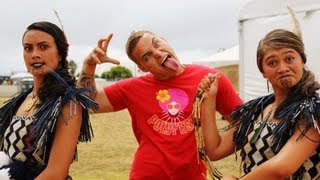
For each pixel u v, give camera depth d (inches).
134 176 133.6
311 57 345.1
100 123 601.6
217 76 114.2
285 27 372.2
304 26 349.1
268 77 101.5
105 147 382.0
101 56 125.3
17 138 104.8
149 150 132.1
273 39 99.6
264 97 107.2
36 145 102.3
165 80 135.0
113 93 137.3
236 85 742.5
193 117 118.3
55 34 108.4
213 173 114.3
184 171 130.4
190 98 132.5
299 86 98.5
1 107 112.3
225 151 111.4
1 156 104.6
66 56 111.4
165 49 133.2
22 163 104.0
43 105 103.7
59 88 104.8
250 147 103.1
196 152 130.5
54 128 103.1
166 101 133.0
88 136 110.3
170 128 131.5
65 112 103.3
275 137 97.3
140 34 135.0
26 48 108.3
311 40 344.5
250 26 406.9
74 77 112.6
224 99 133.6
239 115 110.1
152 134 133.0
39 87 107.9
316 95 97.5
